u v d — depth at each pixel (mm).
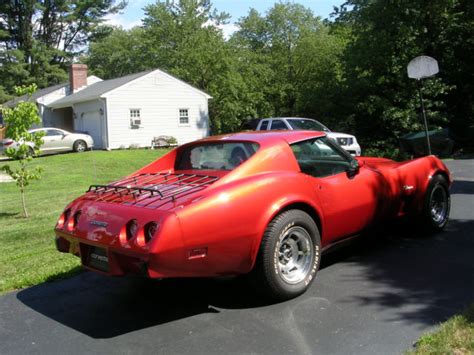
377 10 20938
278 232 3982
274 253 3961
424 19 20469
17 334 3811
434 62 11383
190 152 5000
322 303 4012
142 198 3977
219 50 33531
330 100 24109
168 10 40438
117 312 4160
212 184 3947
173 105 27438
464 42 20438
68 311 4250
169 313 4055
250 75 35969
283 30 42812
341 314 3773
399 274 4605
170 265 3525
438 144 16594
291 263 4207
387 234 6047
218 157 4684
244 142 4523
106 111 24953
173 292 4559
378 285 4344
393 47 20438
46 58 46062
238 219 3791
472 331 3248
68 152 24344
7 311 4312
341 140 14734
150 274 3479
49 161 20281
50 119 30594
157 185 4328
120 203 3980
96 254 4004
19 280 5059
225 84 33031
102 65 59375
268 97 38469
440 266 4770
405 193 5508
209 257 3682
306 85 36062
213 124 34062
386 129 21172
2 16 45938
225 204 3762
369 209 5016
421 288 4211
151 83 26422
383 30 20734
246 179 4035
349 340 3334
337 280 4539
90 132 26812
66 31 50375
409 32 19766
